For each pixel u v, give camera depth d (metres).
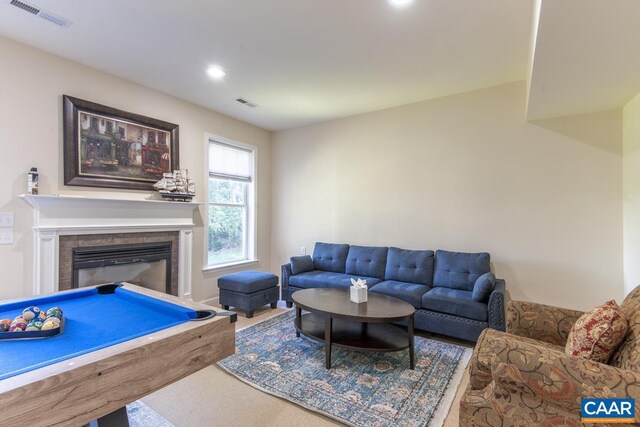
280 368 2.51
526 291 3.37
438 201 3.90
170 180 3.73
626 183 2.85
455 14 2.28
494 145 3.55
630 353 1.25
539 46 1.85
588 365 1.18
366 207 4.47
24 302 1.79
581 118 3.12
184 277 3.96
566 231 3.18
